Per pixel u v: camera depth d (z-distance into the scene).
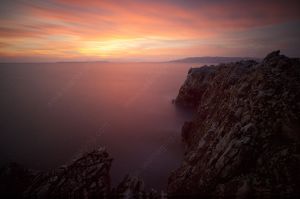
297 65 23.25
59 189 17.28
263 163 14.66
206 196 16.22
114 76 183.00
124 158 35.69
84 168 19.67
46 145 42.19
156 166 32.38
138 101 85.88
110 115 64.38
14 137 46.34
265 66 25.39
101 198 16.73
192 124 40.09
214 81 46.81
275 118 17.17
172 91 110.75
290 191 12.08
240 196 13.38
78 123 56.56
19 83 121.38
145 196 17.95
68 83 129.62
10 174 24.70
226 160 16.84
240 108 21.84
